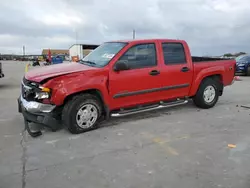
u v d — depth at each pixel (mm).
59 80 4430
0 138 4480
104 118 5125
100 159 3658
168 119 5621
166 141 4332
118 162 3559
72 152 3904
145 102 5504
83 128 4742
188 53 6055
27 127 4727
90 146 4133
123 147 4086
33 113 4531
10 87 10672
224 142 4285
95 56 5500
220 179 3100
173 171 3293
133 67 5211
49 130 4875
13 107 6777
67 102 4613
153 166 3434
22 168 3400
